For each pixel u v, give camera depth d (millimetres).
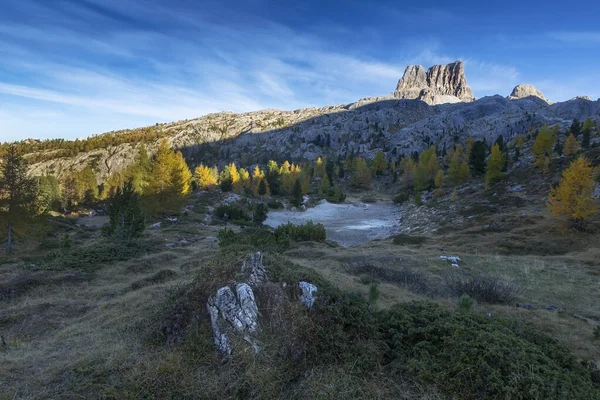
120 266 18438
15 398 5285
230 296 6648
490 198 49312
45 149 154000
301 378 5480
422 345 6031
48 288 14125
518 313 11391
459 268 19531
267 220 58531
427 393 5012
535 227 31547
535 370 5020
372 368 5730
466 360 5273
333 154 165375
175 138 179375
